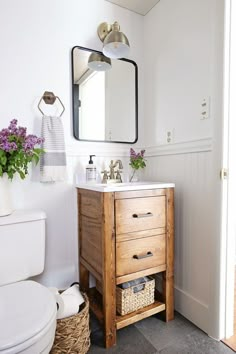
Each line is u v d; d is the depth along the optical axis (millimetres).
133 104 1818
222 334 1265
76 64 1553
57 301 1100
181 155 1506
